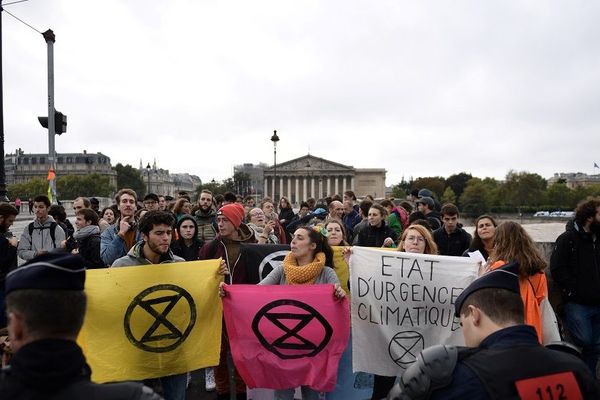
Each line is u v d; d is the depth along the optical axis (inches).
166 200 760.3
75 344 92.2
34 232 395.9
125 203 329.1
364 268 254.8
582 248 280.4
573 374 105.3
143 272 225.9
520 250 218.4
